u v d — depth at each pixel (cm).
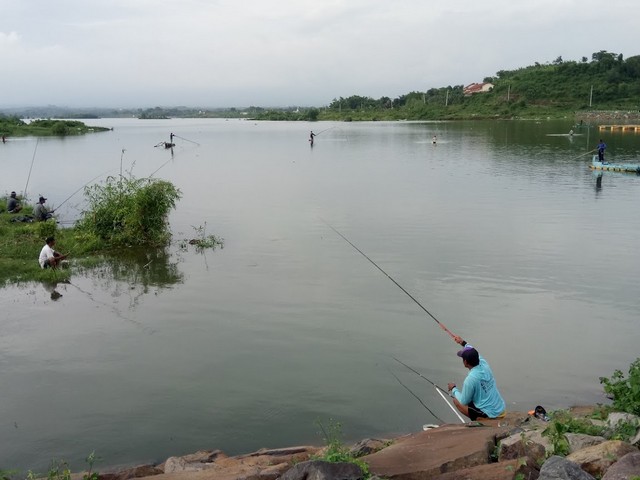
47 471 726
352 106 17462
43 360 1048
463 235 1984
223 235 2053
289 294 1404
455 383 957
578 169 3744
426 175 3609
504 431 651
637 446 555
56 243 1872
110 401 902
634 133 7000
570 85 12356
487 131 8050
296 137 7975
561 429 573
